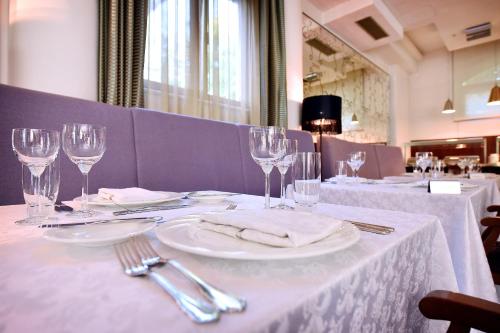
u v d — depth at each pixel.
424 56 6.13
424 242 0.48
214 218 0.37
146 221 0.42
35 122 1.02
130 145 1.26
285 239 0.30
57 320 0.18
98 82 1.60
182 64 2.16
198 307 0.19
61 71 1.41
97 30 1.60
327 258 0.31
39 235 0.40
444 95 5.85
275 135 0.63
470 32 4.52
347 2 3.59
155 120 1.36
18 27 1.34
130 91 1.75
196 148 1.49
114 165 1.20
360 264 0.30
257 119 2.77
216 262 0.29
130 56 1.74
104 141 0.59
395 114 5.79
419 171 2.46
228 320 0.18
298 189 0.63
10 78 1.34
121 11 1.71
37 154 0.54
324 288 0.24
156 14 2.00
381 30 4.03
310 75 4.08
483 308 0.35
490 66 5.36
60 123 1.08
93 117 1.17
